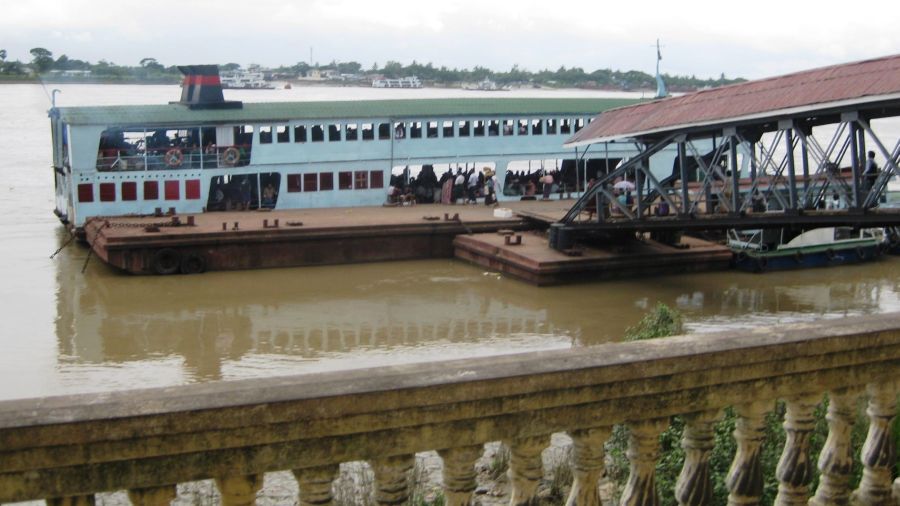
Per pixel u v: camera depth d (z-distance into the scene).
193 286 33.69
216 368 24.27
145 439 4.15
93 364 24.38
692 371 5.15
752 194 30.09
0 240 41.94
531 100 51.22
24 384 22.50
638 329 19.16
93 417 4.05
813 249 37.75
